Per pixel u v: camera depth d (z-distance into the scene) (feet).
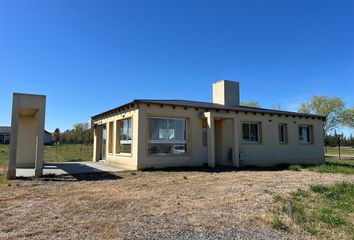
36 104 36.29
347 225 16.58
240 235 14.71
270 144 58.29
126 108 49.16
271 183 30.99
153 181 32.30
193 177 35.73
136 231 15.17
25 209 19.51
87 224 16.22
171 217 17.79
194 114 50.19
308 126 66.28
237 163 51.42
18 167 48.75
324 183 30.78
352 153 120.67
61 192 25.52
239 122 54.13
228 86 64.85
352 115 110.22
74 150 108.68
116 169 45.19
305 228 15.92
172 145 47.85
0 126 217.97
